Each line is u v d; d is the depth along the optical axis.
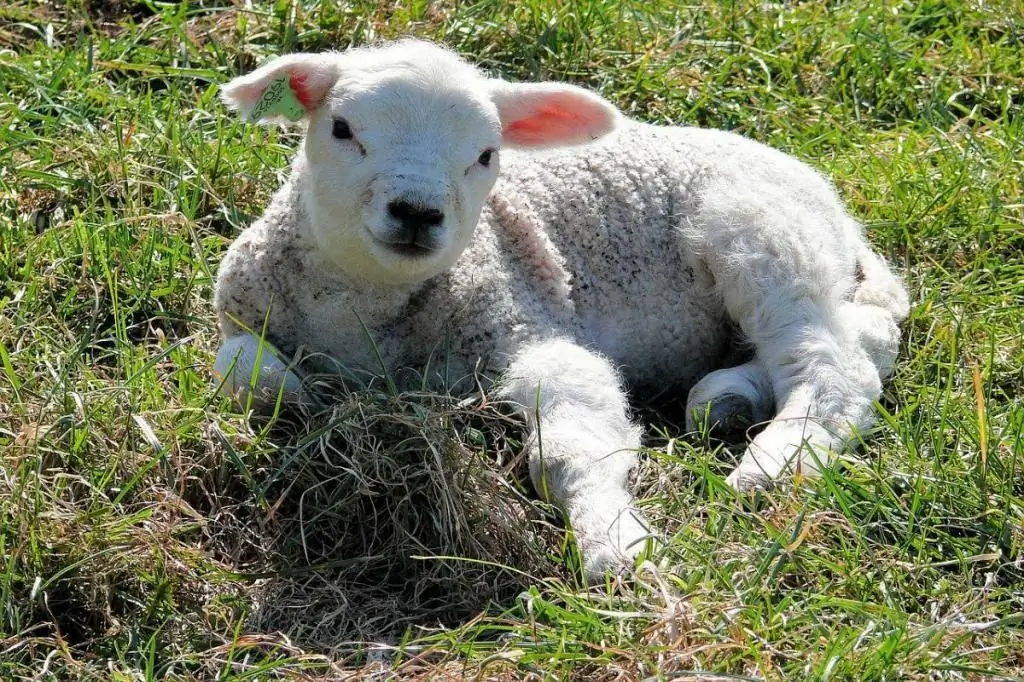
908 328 10.28
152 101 11.84
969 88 13.20
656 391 10.05
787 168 9.96
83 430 8.06
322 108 8.38
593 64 12.83
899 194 11.45
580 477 7.99
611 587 7.20
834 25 13.62
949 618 7.30
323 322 8.66
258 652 7.11
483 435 8.41
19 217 10.36
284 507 8.07
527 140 9.04
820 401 9.02
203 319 9.73
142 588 7.30
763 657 6.78
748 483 8.35
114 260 10.03
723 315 9.80
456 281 8.70
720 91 12.66
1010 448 8.75
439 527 7.79
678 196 9.77
